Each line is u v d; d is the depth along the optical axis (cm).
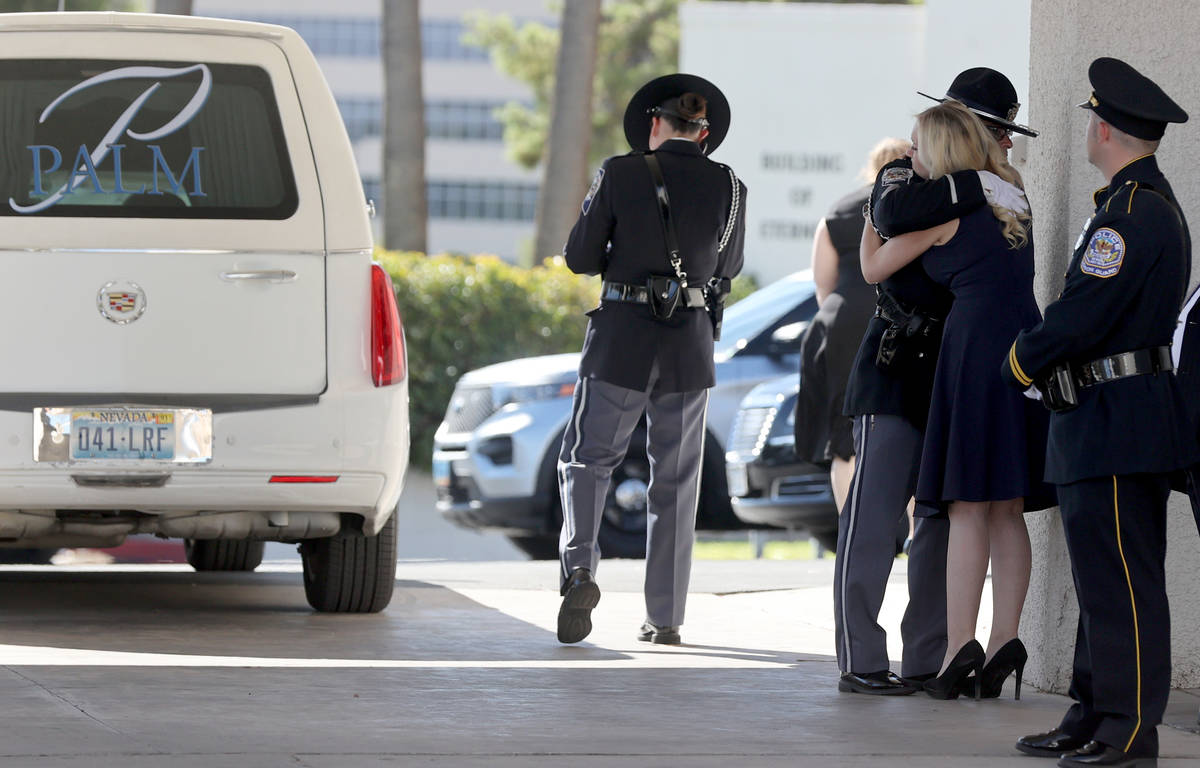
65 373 2406
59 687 2055
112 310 2419
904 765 1781
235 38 2555
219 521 2517
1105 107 1827
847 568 2217
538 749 1800
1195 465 1920
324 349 2473
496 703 2058
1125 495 1802
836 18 8181
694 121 2550
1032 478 2130
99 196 2459
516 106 16388
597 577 3625
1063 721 1858
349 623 2720
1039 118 2283
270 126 2520
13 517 2470
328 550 2761
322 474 2462
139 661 2269
